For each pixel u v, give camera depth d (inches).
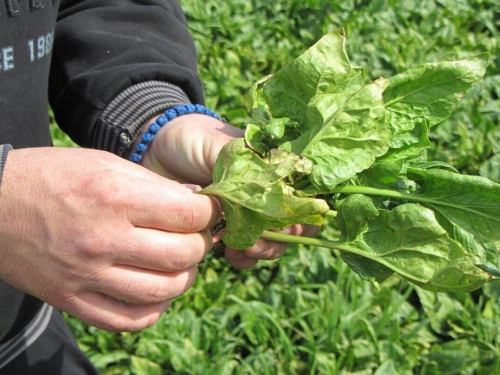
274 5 70.7
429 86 16.5
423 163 17.3
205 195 15.0
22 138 18.5
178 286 15.0
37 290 14.1
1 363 20.9
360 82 16.0
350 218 15.8
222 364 37.7
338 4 70.0
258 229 15.3
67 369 23.1
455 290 15.3
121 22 21.5
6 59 17.0
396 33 71.3
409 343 40.2
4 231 13.3
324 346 39.2
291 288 42.6
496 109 60.3
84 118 19.8
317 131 15.4
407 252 15.6
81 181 13.2
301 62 15.7
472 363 39.7
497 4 77.2
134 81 19.6
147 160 19.3
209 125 18.7
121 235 13.5
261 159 14.8
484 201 15.8
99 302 14.7
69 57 20.7
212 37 66.3
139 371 38.0
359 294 41.8
